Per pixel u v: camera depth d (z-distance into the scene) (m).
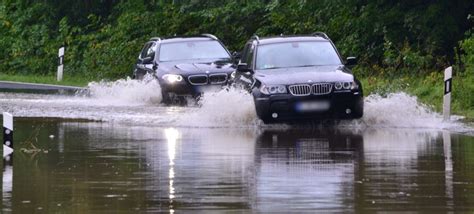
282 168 18.47
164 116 29.25
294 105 25.67
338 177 17.34
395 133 24.23
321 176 17.47
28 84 46.00
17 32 58.09
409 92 33.00
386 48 38.91
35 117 29.55
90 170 18.53
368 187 16.27
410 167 18.44
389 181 16.86
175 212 14.36
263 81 26.02
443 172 17.80
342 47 41.44
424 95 32.31
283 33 45.09
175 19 49.59
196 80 34.12
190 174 17.86
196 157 20.16
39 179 17.52
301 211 14.29
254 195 15.62
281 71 26.80
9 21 58.91
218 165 18.95
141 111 31.14
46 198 15.60
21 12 59.09
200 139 23.38
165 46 36.31
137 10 54.00
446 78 26.48
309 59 27.64
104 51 51.06
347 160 19.47
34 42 56.75
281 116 25.80
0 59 57.56
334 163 19.06
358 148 21.31
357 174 17.66
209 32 48.25
